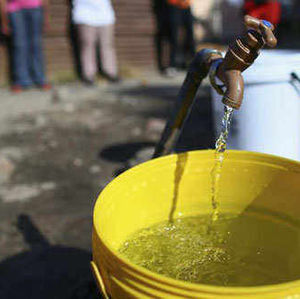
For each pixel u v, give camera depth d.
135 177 1.28
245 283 1.18
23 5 5.70
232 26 10.84
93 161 3.73
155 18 7.16
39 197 3.13
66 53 6.73
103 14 6.34
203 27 10.33
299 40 10.27
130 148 3.99
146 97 5.75
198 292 0.76
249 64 1.20
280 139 1.78
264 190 1.38
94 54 6.54
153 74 7.27
